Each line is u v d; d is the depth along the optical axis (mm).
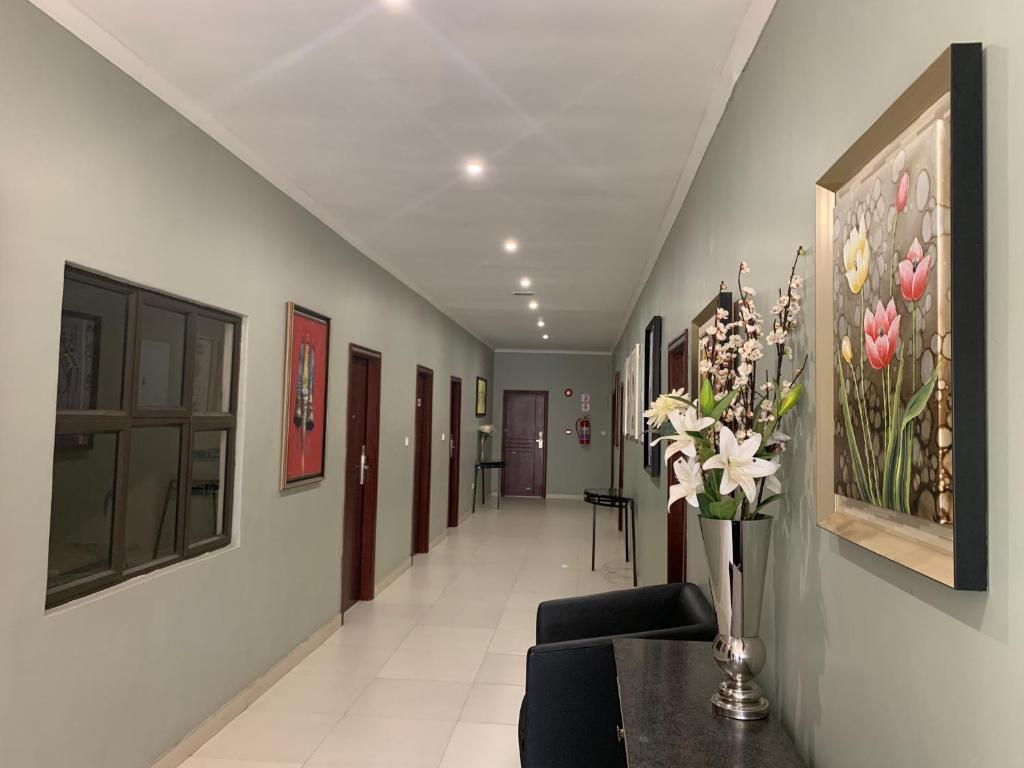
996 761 863
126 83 2512
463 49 2414
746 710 1661
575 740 2453
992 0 894
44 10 2133
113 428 2523
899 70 1146
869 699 1236
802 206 1648
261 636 3703
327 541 4660
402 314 6410
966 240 918
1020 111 836
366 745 3141
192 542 3123
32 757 2133
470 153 3352
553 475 12914
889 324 1144
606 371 12945
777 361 1827
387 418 6016
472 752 3088
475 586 6164
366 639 4672
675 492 1652
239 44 2420
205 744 3117
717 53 2379
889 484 1137
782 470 1806
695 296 3281
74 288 2363
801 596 1632
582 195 3924
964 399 912
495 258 5551
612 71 2529
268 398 3727
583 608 3055
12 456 2037
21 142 2057
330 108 2900
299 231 4066
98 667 2432
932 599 1022
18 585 2070
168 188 2779
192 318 3025
